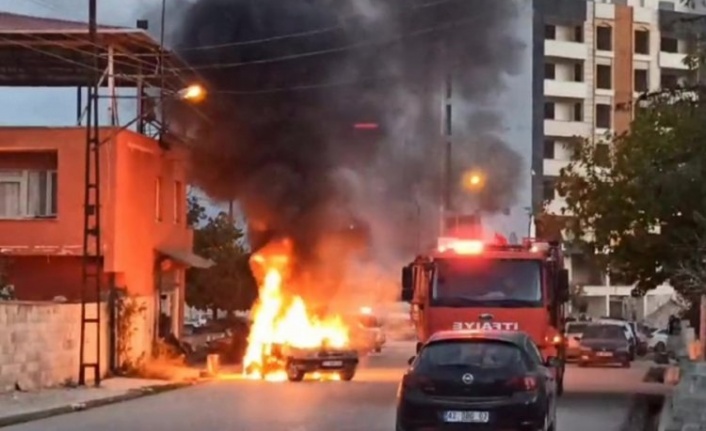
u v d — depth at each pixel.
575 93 91.75
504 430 15.24
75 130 35.22
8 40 34.94
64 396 25.75
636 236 26.39
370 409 22.33
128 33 34.78
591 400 25.66
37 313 27.94
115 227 34.66
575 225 27.59
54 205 35.81
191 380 32.31
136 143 36.88
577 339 44.47
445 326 22.06
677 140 24.66
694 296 28.33
